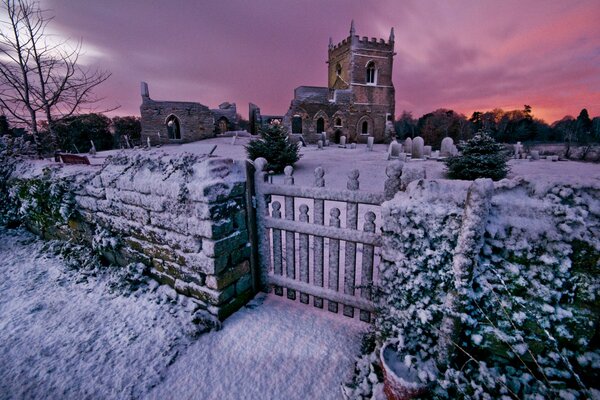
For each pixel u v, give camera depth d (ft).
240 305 9.78
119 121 132.87
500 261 5.23
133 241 10.92
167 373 7.11
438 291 5.84
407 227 6.06
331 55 126.41
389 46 107.86
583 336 4.69
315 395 6.46
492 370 5.13
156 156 10.52
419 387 5.07
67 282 11.30
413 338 6.12
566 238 4.72
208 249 8.46
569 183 4.87
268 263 10.48
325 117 102.58
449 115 217.36
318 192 8.67
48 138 22.08
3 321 8.97
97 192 11.82
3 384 6.72
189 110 104.32
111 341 8.08
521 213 5.12
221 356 7.64
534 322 4.98
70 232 14.24
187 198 8.57
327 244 15.49
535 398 4.63
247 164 9.71
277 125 41.47
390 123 111.04
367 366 6.73
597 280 4.57
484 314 5.28
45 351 7.72
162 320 8.87
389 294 6.55
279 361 7.42
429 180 6.15
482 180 4.97
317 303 9.65
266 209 10.03
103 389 6.61
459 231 5.42
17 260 13.48
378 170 40.29
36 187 14.42
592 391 4.25
